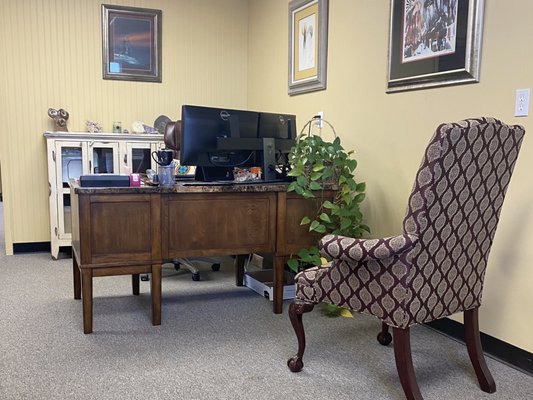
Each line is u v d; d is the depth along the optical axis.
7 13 4.04
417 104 2.65
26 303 2.92
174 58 4.61
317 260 2.77
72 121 4.33
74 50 4.27
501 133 1.70
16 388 1.88
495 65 2.20
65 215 4.08
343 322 2.69
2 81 4.09
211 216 2.65
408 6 2.68
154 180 2.67
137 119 4.54
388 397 1.87
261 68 4.57
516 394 1.91
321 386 1.95
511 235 2.17
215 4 4.71
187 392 1.88
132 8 4.41
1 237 5.11
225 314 2.80
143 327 2.57
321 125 3.57
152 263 2.54
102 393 1.86
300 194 2.77
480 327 2.34
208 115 2.68
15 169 4.21
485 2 2.23
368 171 3.07
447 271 1.76
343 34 3.27
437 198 1.59
